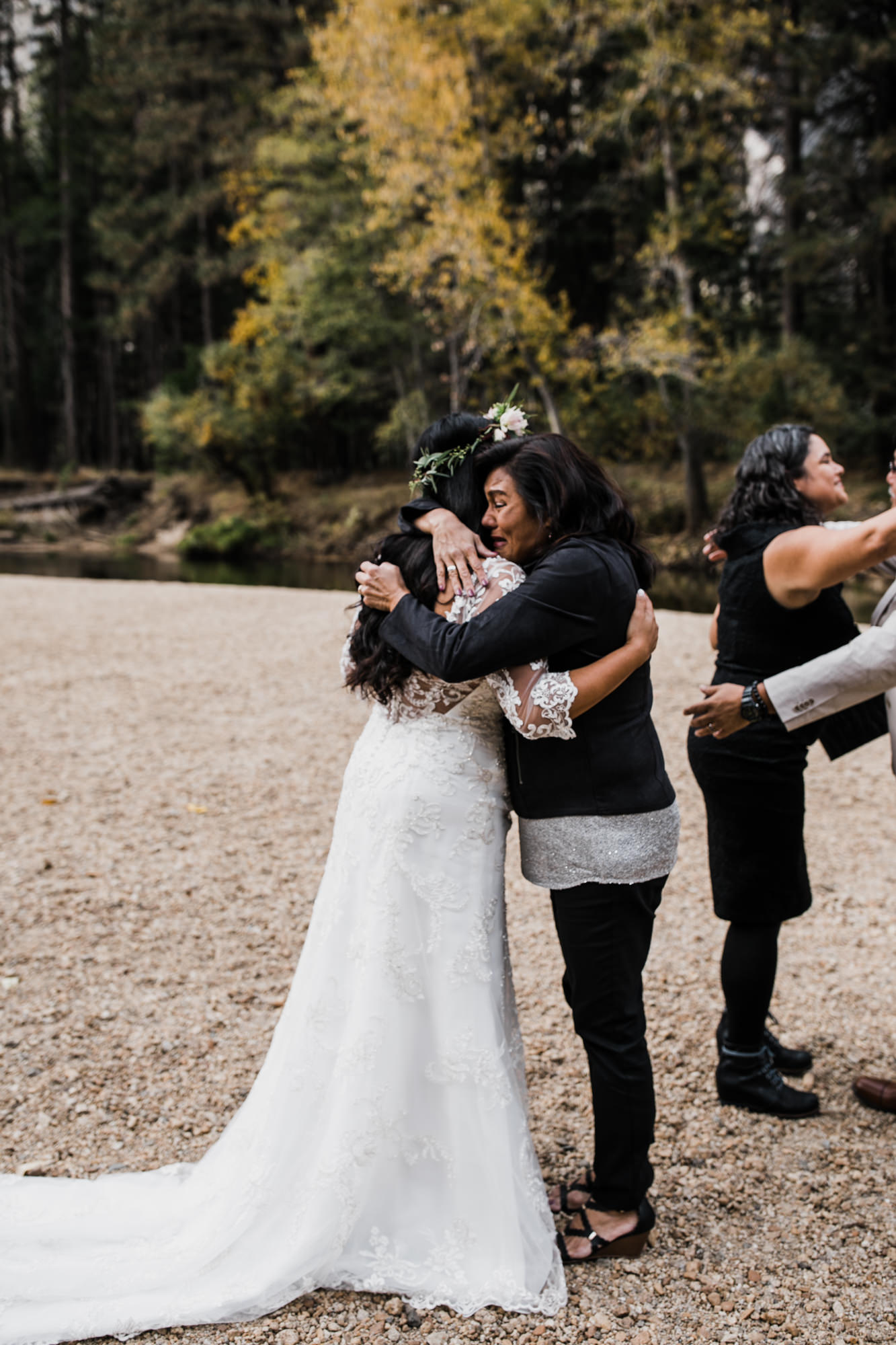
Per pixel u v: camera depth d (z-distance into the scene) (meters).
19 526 29.41
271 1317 1.84
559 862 1.89
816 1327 1.83
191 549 25.23
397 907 1.88
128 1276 1.88
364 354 26.73
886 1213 2.15
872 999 3.07
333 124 22.52
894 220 18.86
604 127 18.33
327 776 5.29
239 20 29.94
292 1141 1.93
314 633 9.70
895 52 18.48
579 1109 2.52
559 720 1.77
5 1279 1.88
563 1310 1.86
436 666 1.76
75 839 4.36
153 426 28.39
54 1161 2.29
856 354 22.00
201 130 31.39
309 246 25.19
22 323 39.91
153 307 35.22
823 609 2.32
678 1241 2.08
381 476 29.16
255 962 3.29
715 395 18.73
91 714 6.54
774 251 22.45
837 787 5.18
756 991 2.45
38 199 38.09
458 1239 1.90
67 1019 2.91
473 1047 1.87
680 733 5.98
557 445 1.92
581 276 26.72
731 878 2.41
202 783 5.14
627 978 1.92
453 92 16.27
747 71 17.98
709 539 2.52
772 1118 2.51
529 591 1.76
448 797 1.88
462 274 16.92
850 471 20.55
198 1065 2.69
